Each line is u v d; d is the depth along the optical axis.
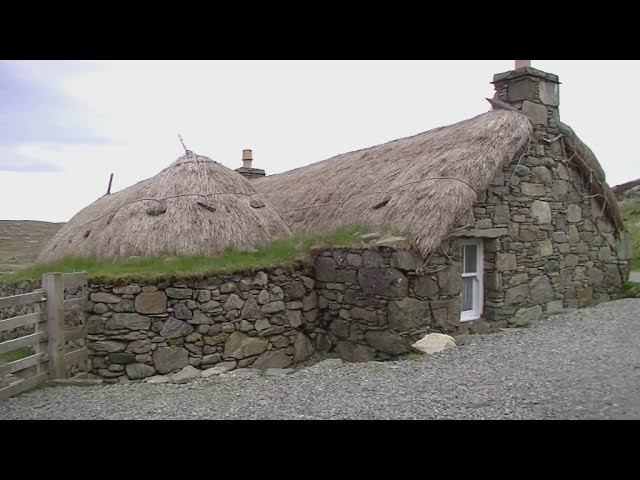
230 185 11.55
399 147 12.77
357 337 9.33
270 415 5.63
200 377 7.88
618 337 8.73
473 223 9.57
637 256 20.56
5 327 6.50
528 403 5.54
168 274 8.30
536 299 10.82
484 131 10.50
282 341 9.41
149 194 11.00
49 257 13.04
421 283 8.91
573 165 11.86
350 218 10.92
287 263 9.61
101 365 7.94
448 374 6.96
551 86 11.39
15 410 6.08
